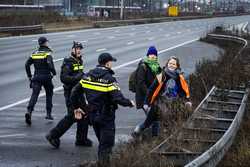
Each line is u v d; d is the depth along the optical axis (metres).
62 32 88.44
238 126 17.75
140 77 16.77
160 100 16.34
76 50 17.28
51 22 98.50
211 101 21.06
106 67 13.66
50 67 20.09
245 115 20.42
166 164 12.61
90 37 77.81
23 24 82.81
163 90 16.33
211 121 17.47
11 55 47.59
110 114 13.60
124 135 18.31
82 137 16.70
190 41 75.06
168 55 51.31
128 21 129.75
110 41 70.69
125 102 13.26
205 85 24.30
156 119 16.56
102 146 13.59
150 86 16.42
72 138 17.88
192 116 16.67
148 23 141.38
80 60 17.34
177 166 13.27
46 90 20.66
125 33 92.06
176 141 14.34
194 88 24.19
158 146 13.95
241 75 26.16
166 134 15.84
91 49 56.59
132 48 59.84
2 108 22.94
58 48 56.34
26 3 156.50
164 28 116.06
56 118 21.19
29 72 20.30
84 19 113.56
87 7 178.00
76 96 13.77
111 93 13.34
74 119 16.27
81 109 13.84
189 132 15.73
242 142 16.20
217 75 26.58
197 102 21.69
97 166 13.58
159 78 16.28
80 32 90.50
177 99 16.42
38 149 16.19
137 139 15.89
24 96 26.22
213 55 50.47
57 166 14.30
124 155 13.18
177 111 16.52
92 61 43.69
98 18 125.88
